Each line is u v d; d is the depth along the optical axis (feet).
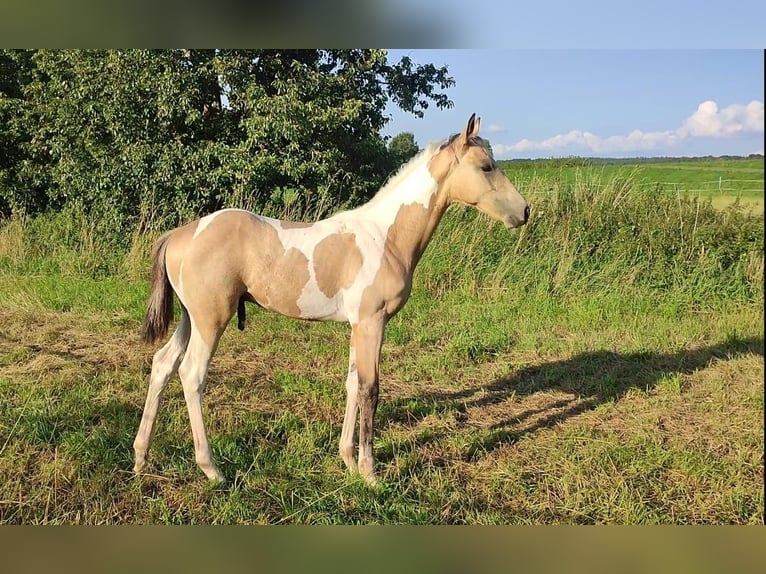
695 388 14.76
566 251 23.41
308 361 16.02
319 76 30.83
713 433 12.33
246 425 11.76
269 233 9.77
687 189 26.63
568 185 26.91
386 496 9.67
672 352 17.31
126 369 14.46
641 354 16.96
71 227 28.14
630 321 19.65
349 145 34.88
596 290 22.29
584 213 25.02
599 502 9.61
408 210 10.42
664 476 10.61
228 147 29.37
